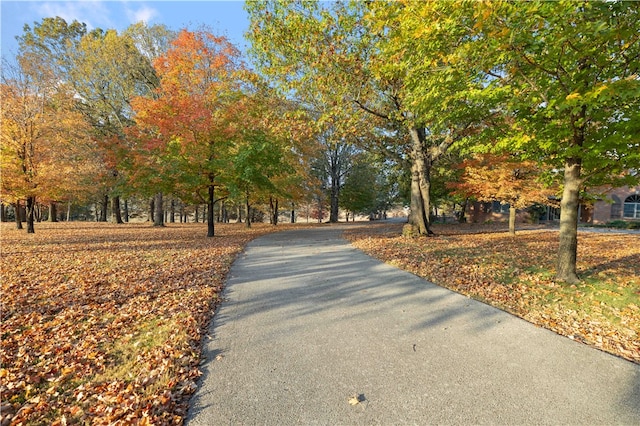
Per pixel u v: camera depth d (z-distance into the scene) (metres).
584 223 29.00
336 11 11.27
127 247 12.23
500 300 5.82
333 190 38.06
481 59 5.52
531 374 3.32
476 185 16.66
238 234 18.91
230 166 14.66
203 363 3.61
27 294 5.95
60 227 23.55
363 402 2.86
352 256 10.57
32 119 14.56
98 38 25.30
